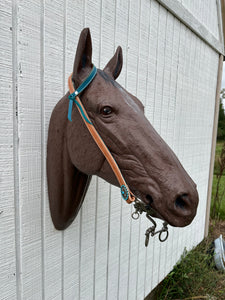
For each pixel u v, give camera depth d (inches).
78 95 25.5
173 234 78.7
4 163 28.9
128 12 47.1
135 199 26.2
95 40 40.3
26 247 32.8
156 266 70.7
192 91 80.2
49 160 32.1
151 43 55.5
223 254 94.7
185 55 72.4
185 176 23.6
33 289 34.6
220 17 96.0
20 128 30.2
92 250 45.4
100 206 46.0
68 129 27.6
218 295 78.4
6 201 29.6
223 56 106.1
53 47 33.1
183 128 76.7
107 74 26.9
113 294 53.5
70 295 41.4
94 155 25.7
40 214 34.1
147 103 56.8
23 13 28.9
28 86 30.5
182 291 73.8
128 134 23.8
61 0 33.5
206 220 110.0
